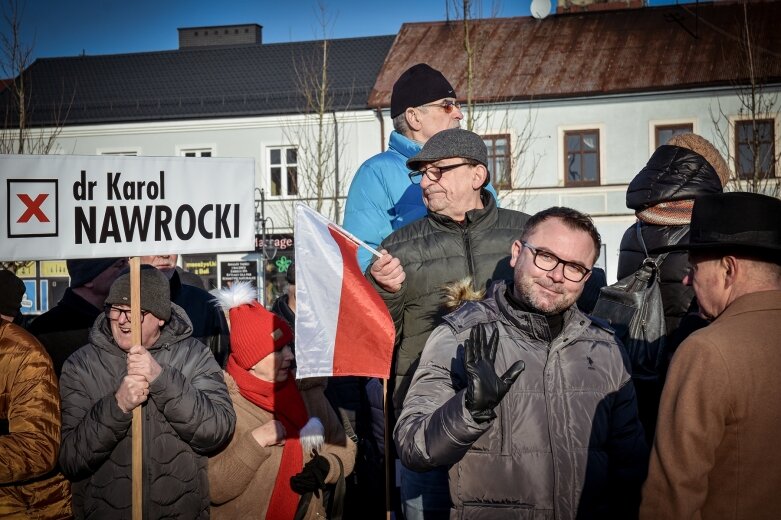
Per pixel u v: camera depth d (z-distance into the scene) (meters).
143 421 3.57
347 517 5.03
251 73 31.56
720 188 3.88
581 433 3.00
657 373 3.66
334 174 28.09
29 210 3.56
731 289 2.65
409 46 29.66
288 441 3.96
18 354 3.56
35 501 3.59
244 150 28.89
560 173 26.33
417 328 3.79
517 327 3.08
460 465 3.00
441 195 3.81
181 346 3.80
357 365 3.47
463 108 26.33
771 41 26.41
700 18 28.05
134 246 3.67
